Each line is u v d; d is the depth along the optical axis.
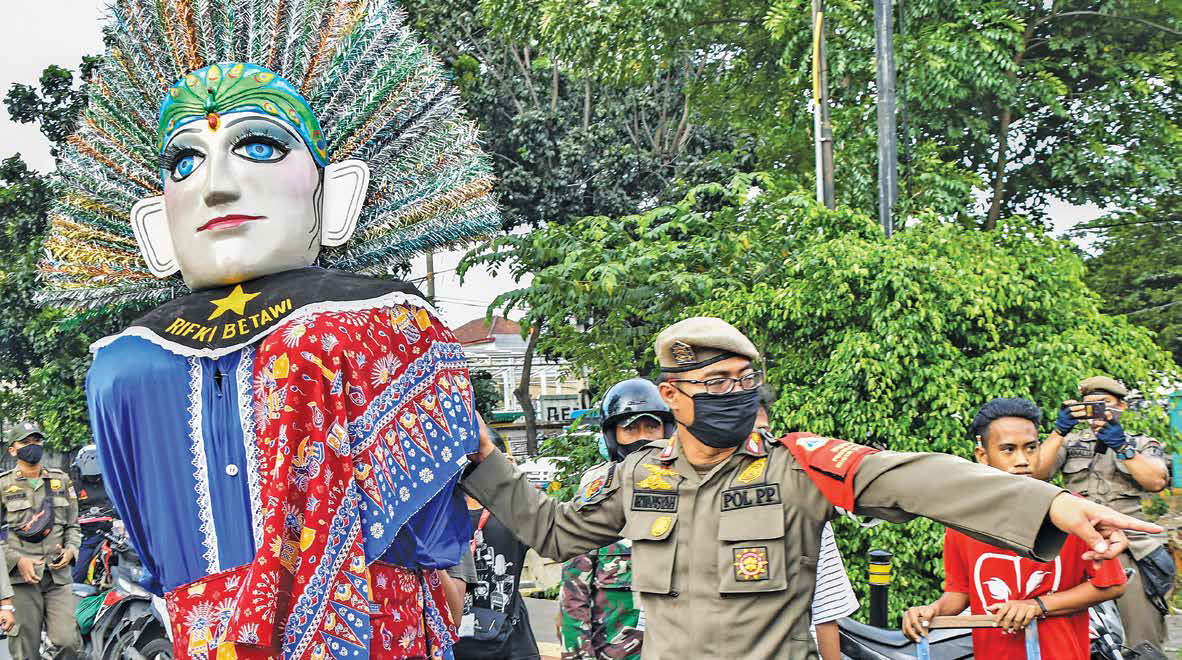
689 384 2.66
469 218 3.32
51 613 7.50
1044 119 17.00
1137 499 5.14
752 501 2.63
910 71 14.31
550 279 9.02
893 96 9.64
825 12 14.25
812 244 7.53
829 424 6.78
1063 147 16.33
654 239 9.54
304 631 2.49
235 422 2.69
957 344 7.11
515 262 9.66
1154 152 16.27
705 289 8.54
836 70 14.23
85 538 8.61
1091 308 7.02
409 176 3.20
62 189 3.20
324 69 3.03
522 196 19.44
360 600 2.57
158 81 3.01
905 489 2.40
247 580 2.51
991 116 16.78
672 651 2.63
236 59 2.96
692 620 2.62
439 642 2.92
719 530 2.63
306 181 2.87
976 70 14.21
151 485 2.74
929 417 6.66
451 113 3.27
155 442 2.74
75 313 3.35
